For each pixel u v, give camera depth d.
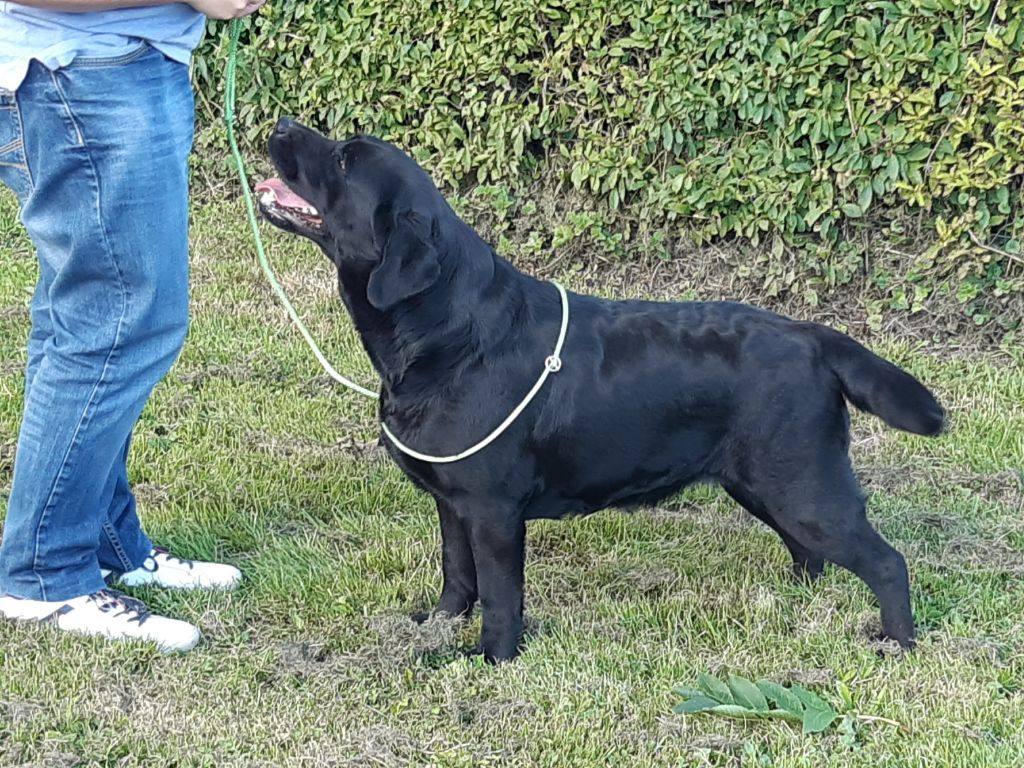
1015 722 3.69
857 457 4.61
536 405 3.84
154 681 3.78
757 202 5.25
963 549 4.20
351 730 3.67
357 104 6.03
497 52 5.54
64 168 3.68
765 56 5.18
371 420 4.75
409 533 4.27
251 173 6.51
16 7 3.63
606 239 5.52
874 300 5.24
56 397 3.79
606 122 5.51
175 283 3.79
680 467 3.91
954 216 5.14
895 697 3.74
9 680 3.76
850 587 4.08
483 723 3.69
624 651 3.88
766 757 3.62
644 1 5.30
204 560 4.18
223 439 4.62
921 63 5.02
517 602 3.88
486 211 5.80
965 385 4.91
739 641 3.92
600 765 3.61
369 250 3.87
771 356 3.87
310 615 4.00
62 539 3.87
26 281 5.52
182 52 3.74
